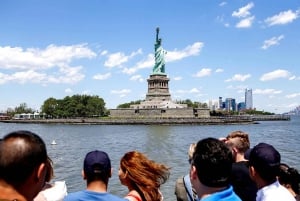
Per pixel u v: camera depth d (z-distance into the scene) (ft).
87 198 26.66
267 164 27.63
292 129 525.75
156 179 29.17
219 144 21.88
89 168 27.61
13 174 15.66
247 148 37.11
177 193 36.14
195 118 619.67
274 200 27.14
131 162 28.89
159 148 240.94
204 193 21.63
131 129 486.38
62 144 277.23
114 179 124.16
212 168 21.02
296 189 31.83
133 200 27.94
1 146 16.01
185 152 215.31
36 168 16.29
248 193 33.63
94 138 336.90
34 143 16.46
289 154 201.05
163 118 619.67
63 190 31.09
